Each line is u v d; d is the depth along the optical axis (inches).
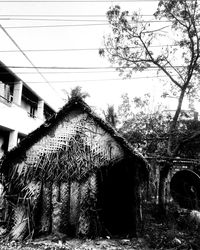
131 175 302.4
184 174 487.5
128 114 682.8
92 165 284.0
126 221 303.3
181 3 428.8
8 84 594.9
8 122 536.4
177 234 291.0
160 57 479.8
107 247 243.4
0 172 288.4
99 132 291.6
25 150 293.3
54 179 285.1
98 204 279.0
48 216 277.9
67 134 294.2
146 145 542.3
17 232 266.2
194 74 481.4
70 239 263.0
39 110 754.8
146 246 252.7
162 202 392.5
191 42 444.8
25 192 283.4
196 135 416.8
